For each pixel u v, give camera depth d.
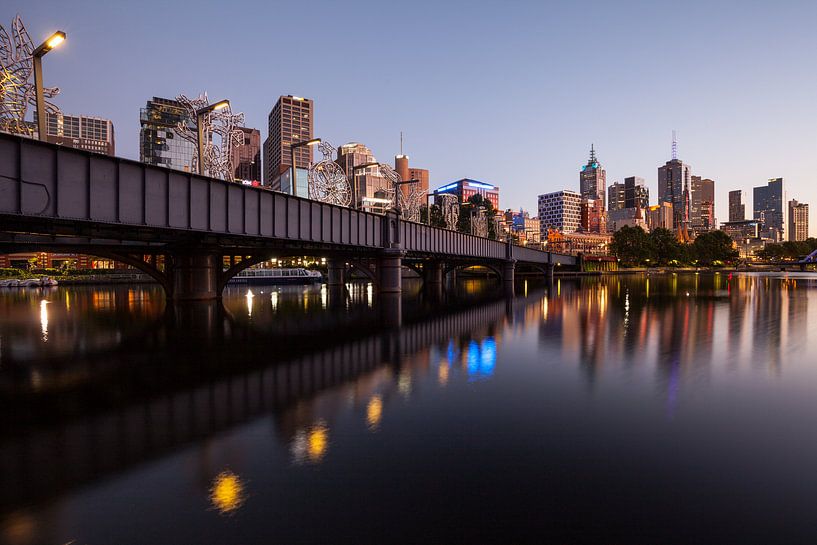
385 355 20.05
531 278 134.88
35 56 19.88
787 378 15.67
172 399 13.41
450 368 17.42
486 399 13.37
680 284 93.25
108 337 25.66
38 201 19.52
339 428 10.97
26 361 19.12
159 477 8.41
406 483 8.15
